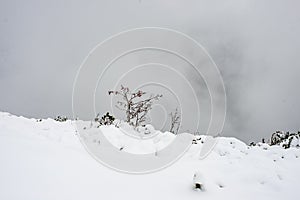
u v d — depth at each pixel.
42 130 5.39
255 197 3.49
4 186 2.60
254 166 4.63
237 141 6.25
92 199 2.72
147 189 3.25
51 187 2.78
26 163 3.18
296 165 4.94
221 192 3.52
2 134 4.25
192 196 3.27
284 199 3.53
